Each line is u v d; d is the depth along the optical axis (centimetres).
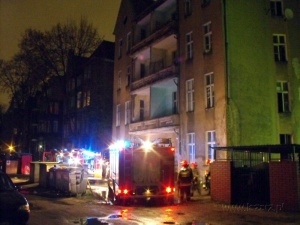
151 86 3000
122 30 3872
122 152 1611
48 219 1191
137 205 1582
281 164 1427
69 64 4466
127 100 3591
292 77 2302
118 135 3716
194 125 2417
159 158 1633
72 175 1958
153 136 3195
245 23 2270
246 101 2173
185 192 1695
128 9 3759
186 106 2531
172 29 2727
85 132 4869
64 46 4394
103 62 4822
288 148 1587
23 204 990
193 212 1366
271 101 2247
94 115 4675
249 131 2147
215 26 2294
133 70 3412
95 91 4728
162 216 1269
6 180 1098
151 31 3133
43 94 5834
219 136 2155
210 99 2309
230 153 2069
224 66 2175
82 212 1360
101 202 1694
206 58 2356
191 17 2570
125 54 3747
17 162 4088
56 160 3866
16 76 5094
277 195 1428
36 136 6694
